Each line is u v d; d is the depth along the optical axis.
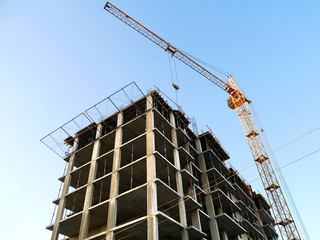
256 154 65.75
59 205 37.94
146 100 42.28
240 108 75.75
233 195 54.66
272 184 60.09
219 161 49.72
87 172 41.16
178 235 31.98
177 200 33.19
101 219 35.78
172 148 39.28
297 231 53.19
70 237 38.06
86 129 47.12
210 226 38.16
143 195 31.33
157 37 71.75
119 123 42.56
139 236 30.88
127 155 39.44
